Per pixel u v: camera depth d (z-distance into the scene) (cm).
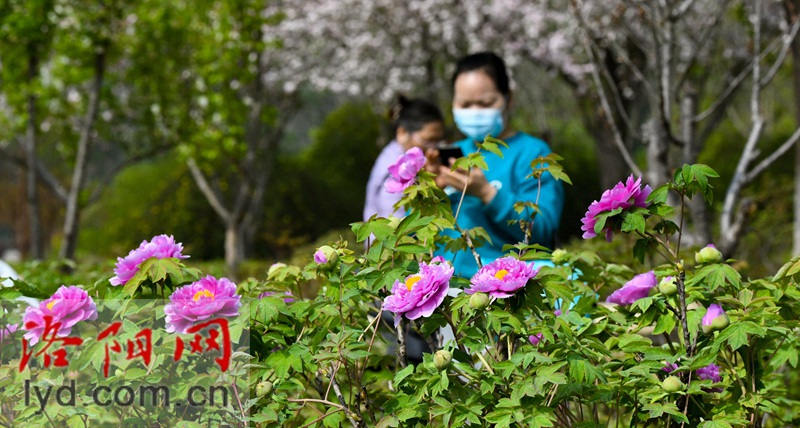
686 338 232
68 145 1628
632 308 247
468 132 398
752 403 239
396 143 502
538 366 219
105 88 1549
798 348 263
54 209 2786
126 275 232
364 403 242
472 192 341
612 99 1205
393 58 1656
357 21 1647
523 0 1449
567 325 226
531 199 378
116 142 1655
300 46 1736
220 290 221
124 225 2295
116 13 1414
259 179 1888
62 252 1460
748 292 246
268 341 244
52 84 1521
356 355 222
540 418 210
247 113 1617
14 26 1332
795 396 340
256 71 1653
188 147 1577
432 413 212
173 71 1595
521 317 223
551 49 1412
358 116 2578
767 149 2000
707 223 536
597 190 2194
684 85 618
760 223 1153
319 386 262
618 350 261
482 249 356
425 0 1508
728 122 2103
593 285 314
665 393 226
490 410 224
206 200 2261
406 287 221
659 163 541
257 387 223
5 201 3022
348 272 234
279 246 2203
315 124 3556
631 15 1052
